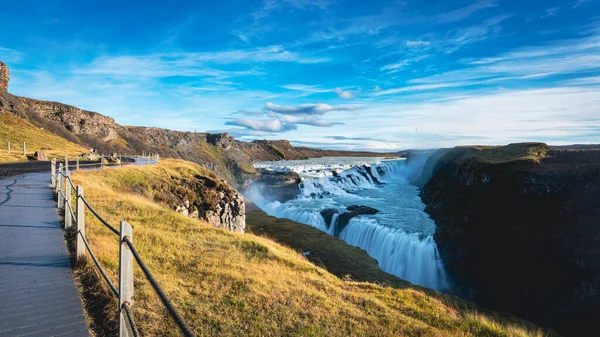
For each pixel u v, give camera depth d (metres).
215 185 39.03
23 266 6.90
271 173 107.00
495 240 46.59
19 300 5.45
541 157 56.94
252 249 14.00
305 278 11.88
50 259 7.40
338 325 8.15
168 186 32.84
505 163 56.56
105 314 5.43
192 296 8.12
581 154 53.44
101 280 6.48
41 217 11.23
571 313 35.72
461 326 10.20
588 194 42.56
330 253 38.09
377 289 13.05
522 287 41.31
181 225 15.91
